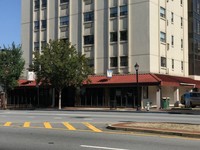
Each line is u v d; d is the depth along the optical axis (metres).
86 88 48.78
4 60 50.66
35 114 30.58
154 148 11.56
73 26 51.38
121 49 46.81
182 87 51.12
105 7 48.50
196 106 42.44
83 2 50.50
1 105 52.72
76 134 15.50
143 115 28.41
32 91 54.72
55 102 52.16
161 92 45.88
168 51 48.88
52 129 17.61
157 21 46.81
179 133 14.55
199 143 12.58
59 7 52.97
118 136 14.62
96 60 48.91
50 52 45.25
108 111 37.47
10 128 18.20
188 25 54.56
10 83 50.91
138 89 41.03
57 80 44.88
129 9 46.47
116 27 47.44
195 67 54.34
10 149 11.73
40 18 55.12
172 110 38.62
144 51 45.06
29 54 56.16
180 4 52.88
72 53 45.03
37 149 11.69
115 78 45.78
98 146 12.09
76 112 34.44
